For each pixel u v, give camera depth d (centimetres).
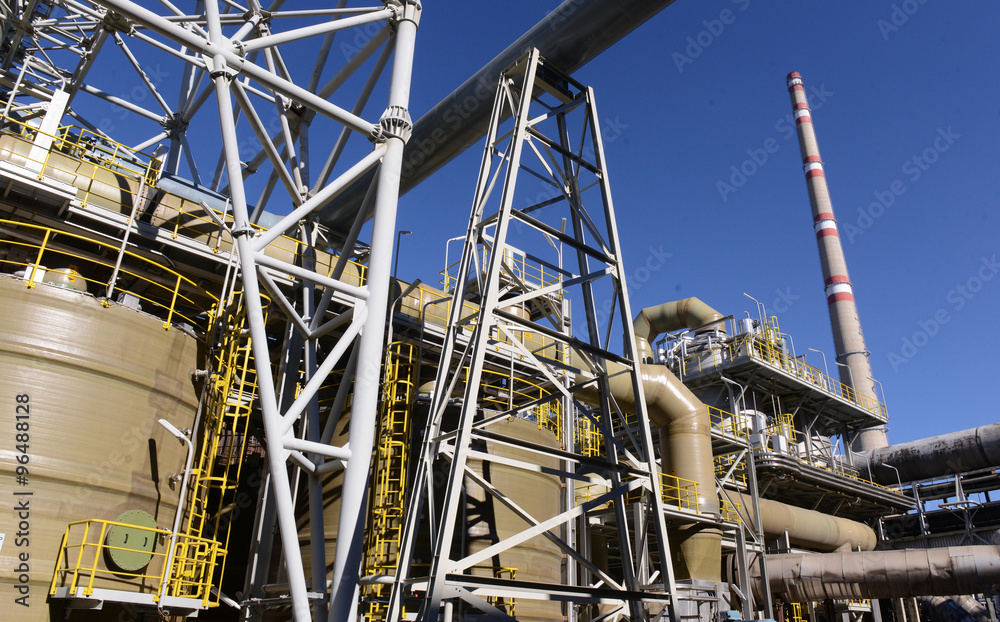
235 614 2139
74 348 1303
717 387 3731
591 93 1759
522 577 1909
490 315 1278
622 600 1252
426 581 1126
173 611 1315
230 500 2278
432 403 1317
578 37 1767
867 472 4450
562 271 1650
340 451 1091
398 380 2008
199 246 1725
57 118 1708
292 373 1683
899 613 3919
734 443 3145
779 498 3972
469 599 1095
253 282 1088
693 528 2566
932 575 2539
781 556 2955
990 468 4088
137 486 1334
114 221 1611
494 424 2044
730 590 2866
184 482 1420
